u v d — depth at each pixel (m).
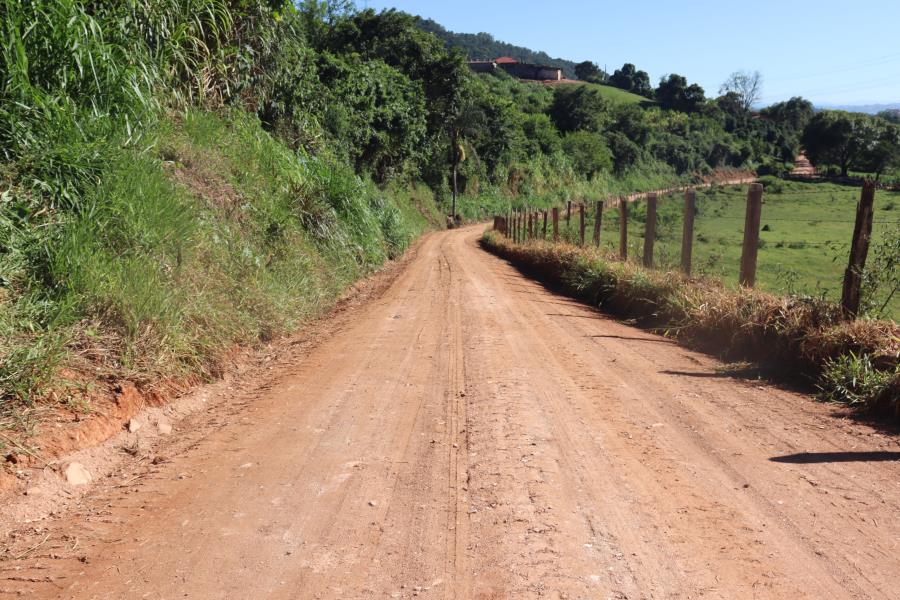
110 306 4.66
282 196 11.37
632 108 113.31
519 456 3.81
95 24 6.12
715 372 6.14
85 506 3.18
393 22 54.47
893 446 4.00
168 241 5.95
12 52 5.46
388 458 3.81
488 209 68.94
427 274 16.64
